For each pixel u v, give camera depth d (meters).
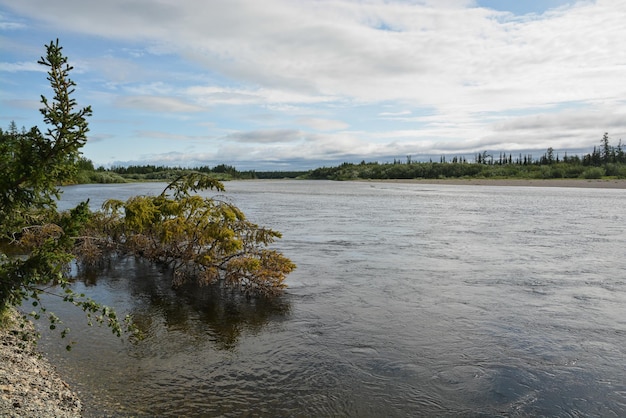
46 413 6.27
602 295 13.27
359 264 17.25
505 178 119.81
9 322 9.66
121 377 7.93
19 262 5.79
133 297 12.78
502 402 7.41
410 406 7.23
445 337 10.04
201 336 9.98
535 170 125.31
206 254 13.88
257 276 12.83
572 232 26.03
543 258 18.48
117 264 16.83
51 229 15.44
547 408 7.25
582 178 106.81
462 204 46.69
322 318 11.21
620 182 90.88
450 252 19.77
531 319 11.21
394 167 159.50
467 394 7.64
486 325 10.79
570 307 12.16
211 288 13.79
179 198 16.72
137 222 15.50
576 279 15.10
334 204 47.12
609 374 8.37
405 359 8.91
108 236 17.56
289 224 29.34
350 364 8.67
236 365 8.55
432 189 85.25
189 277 14.65
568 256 18.95
